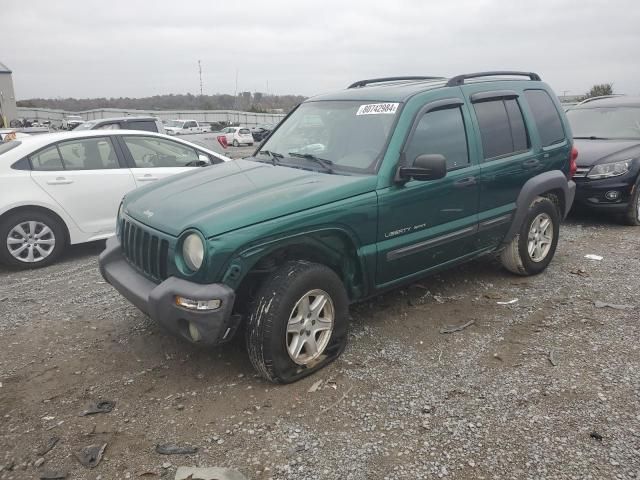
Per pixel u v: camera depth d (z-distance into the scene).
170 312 3.25
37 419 3.20
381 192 3.86
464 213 4.55
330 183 3.74
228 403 3.33
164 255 3.42
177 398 3.40
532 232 5.34
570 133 5.75
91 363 3.89
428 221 4.25
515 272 5.47
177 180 4.34
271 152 4.70
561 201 5.71
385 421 3.12
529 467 2.71
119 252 4.11
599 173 7.65
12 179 6.06
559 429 3.00
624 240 7.07
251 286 3.58
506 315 4.60
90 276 5.93
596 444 2.87
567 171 5.66
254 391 3.46
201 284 3.17
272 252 3.49
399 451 2.85
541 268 5.52
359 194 3.75
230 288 3.19
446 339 4.16
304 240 3.50
